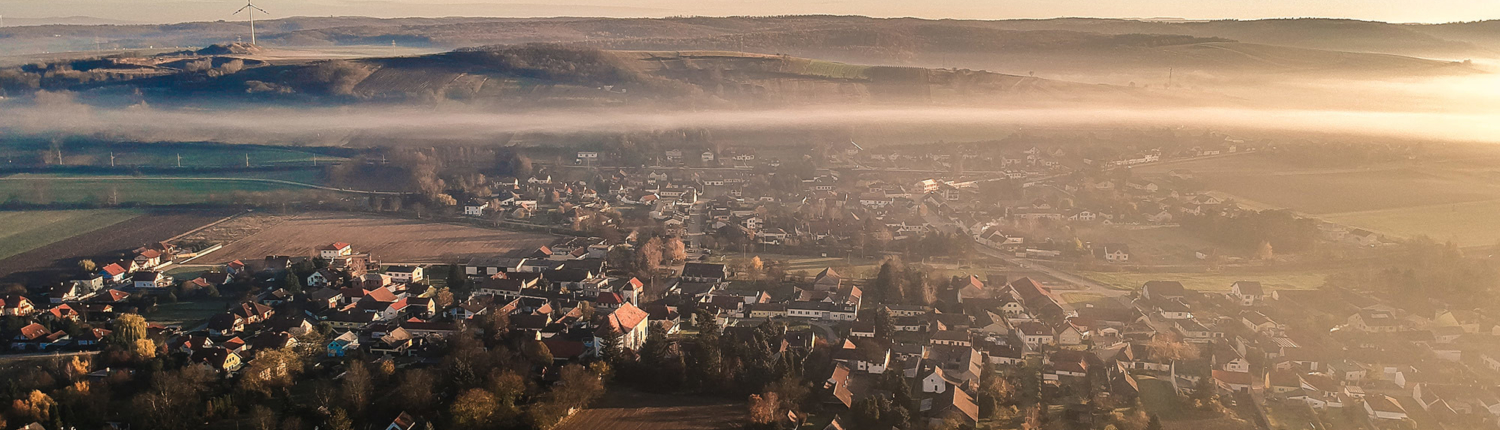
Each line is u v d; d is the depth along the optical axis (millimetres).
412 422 198875
